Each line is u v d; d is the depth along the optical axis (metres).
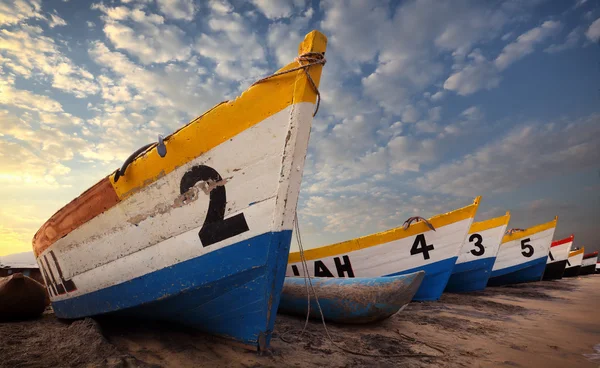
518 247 15.27
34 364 2.66
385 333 4.52
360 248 8.17
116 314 3.98
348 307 4.83
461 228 8.00
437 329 4.90
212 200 3.26
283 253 3.06
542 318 6.12
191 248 3.30
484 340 4.30
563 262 19.00
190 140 3.39
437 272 7.93
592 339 4.42
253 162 3.12
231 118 3.21
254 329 3.17
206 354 3.12
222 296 3.23
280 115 3.03
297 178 3.09
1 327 4.17
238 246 3.10
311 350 3.57
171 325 3.96
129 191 3.75
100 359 2.74
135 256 3.67
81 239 4.30
